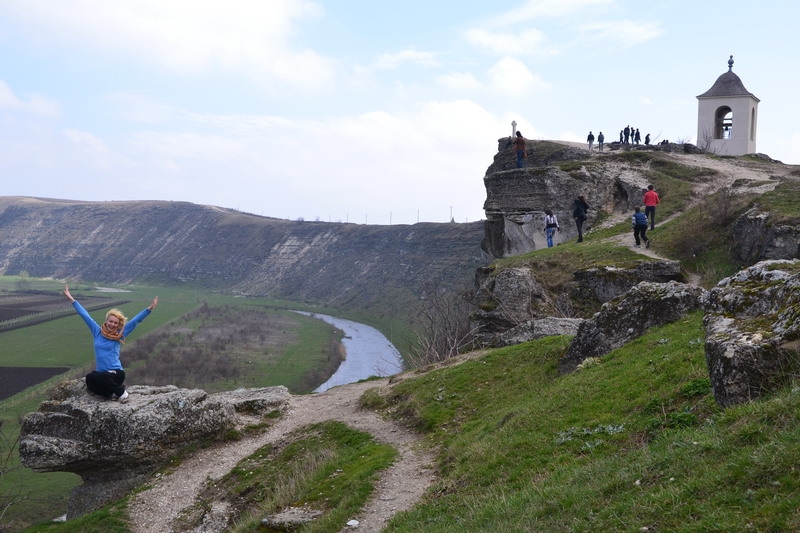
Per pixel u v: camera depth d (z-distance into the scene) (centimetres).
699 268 3136
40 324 12962
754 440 739
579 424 1155
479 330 2962
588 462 977
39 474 4022
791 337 864
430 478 1250
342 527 1096
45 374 8100
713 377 937
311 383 7700
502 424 1356
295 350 10219
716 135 6250
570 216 4372
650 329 1580
